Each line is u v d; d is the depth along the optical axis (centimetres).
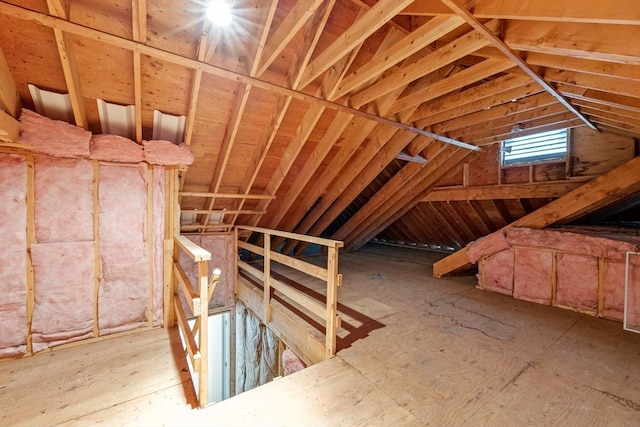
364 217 573
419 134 392
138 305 296
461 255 452
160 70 237
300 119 324
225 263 455
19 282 245
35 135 230
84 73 223
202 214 409
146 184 294
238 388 454
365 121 346
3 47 194
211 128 302
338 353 237
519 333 277
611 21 111
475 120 354
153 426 164
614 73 167
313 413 169
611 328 289
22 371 222
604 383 199
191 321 430
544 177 454
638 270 292
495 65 221
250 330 418
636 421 163
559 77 222
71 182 262
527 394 187
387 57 215
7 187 239
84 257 270
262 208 434
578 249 333
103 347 262
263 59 230
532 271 371
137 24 182
